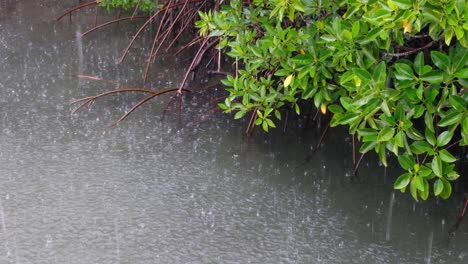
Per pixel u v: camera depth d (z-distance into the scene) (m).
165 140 4.62
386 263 3.30
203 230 3.57
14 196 3.89
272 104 4.35
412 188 3.33
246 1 4.99
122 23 7.56
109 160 4.33
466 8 2.91
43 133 4.70
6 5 8.27
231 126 4.86
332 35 3.50
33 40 6.90
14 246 3.42
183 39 6.82
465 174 4.14
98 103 5.25
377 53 3.49
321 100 3.93
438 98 3.60
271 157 4.40
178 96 5.29
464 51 3.20
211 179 4.11
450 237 3.51
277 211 3.77
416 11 2.95
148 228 3.59
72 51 6.56
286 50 3.89
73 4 8.33
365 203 3.85
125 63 6.22
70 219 3.66
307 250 3.40
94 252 3.37
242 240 3.49
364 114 3.38
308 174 4.19
